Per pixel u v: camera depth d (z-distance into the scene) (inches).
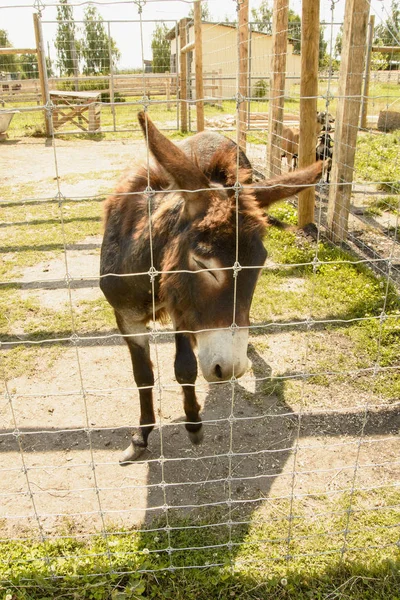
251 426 134.7
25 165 425.4
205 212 88.7
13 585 90.3
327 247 237.5
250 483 116.6
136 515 108.2
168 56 807.1
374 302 188.4
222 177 98.0
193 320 94.0
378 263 223.9
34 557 96.2
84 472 120.3
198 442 121.0
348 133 230.4
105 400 145.9
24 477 118.6
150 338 177.2
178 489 115.0
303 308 189.9
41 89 579.5
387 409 139.9
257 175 358.6
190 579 92.4
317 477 118.2
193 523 105.3
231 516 107.3
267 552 98.0
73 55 641.6
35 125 617.6
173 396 146.9
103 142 535.5
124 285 112.6
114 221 118.6
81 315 189.8
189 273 90.1
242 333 86.5
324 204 301.9
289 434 131.8
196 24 416.8
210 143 128.6
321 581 92.6
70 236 264.8
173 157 84.4
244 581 92.2
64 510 109.8
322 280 209.5
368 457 124.0
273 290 203.5
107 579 91.8
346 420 136.3
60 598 89.2
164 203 102.9
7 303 197.9
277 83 298.7
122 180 122.8
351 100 224.7
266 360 162.6
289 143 339.3
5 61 769.6
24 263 233.5
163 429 134.0
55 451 126.9
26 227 277.4
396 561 95.5
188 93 571.5
